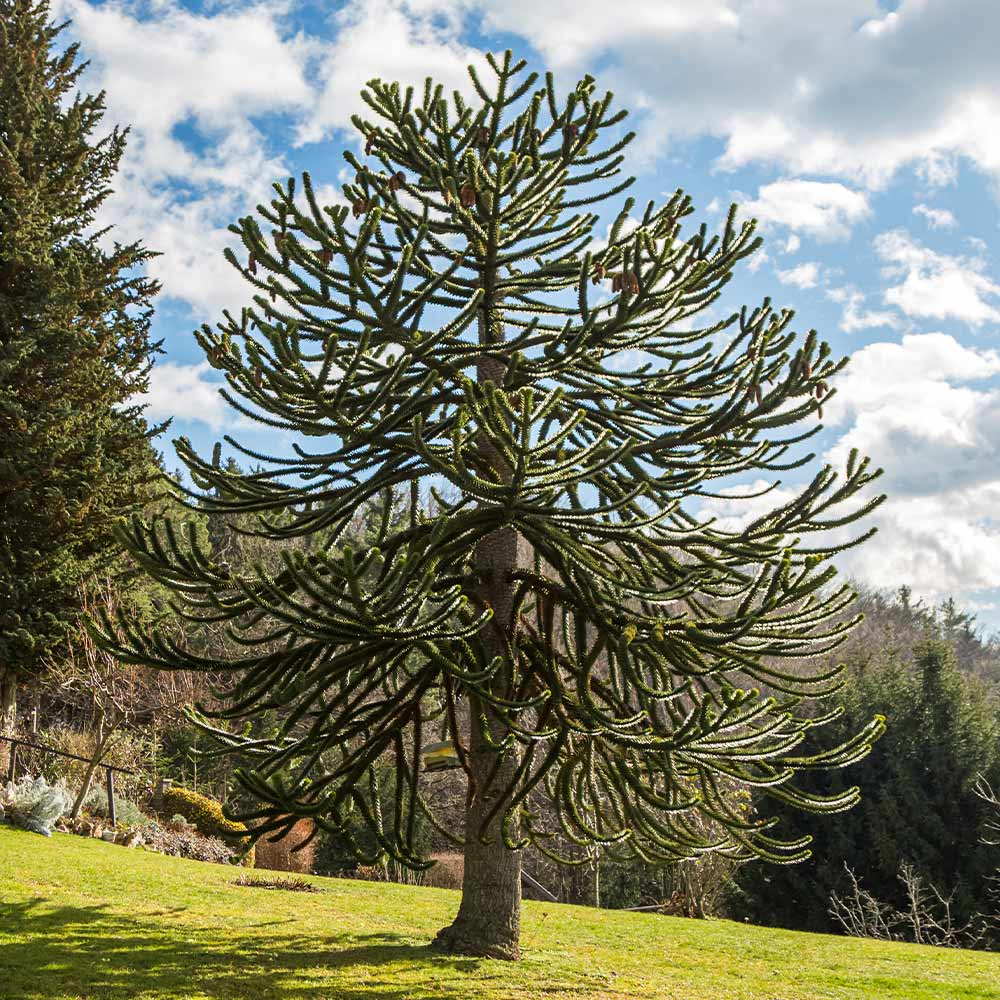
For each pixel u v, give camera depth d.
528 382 8.27
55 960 7.69
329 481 8.09
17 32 18.72
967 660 46.72
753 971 10.53
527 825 8.82
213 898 11.35
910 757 21.06
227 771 23.47
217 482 8.04
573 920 13.24
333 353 6.79
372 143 8.64
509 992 7.67
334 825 7.27
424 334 7.51
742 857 8.23
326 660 7.42
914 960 11.89
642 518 7.26
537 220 9.02
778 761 7.46
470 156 7.74
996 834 20.11
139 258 18.59
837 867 20.89
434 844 24.52
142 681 18.05
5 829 12.99
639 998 8.02
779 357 7.55
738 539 7.47
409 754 20.16
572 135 8.75
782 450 8.09
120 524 7.50
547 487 6.79
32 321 17.11
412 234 8.66
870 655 25.19
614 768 8.23
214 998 6.93
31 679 16.89
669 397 8.41
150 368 18.31
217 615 7.96
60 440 16.05
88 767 15.58
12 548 16.09
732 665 7.51
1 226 17.03
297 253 7.36
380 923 10.91
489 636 8.52
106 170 19.45
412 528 8.24
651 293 7.92
